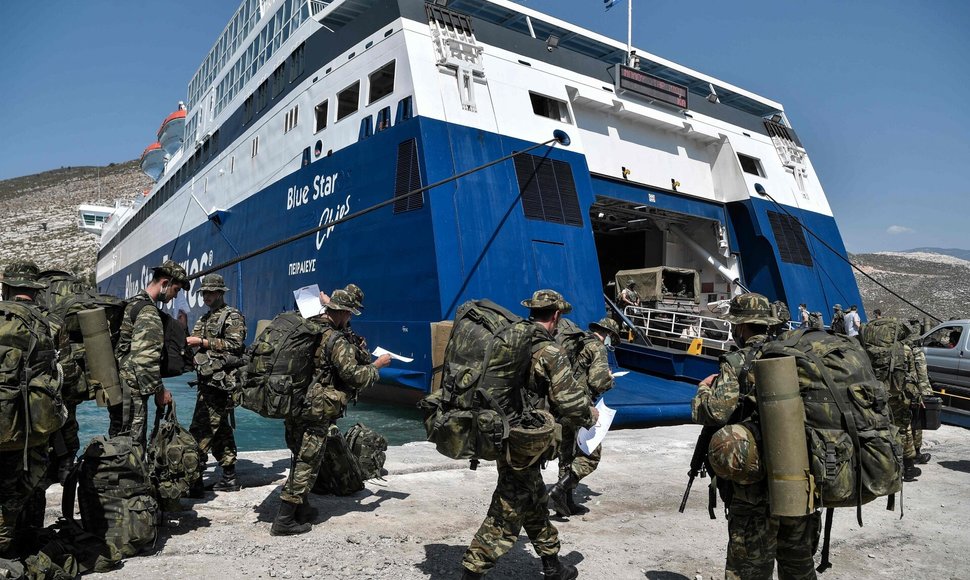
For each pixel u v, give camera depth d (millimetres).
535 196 11711
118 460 3730
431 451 7117
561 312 3811
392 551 4102
